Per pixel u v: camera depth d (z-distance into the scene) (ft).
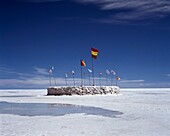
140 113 66.23
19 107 89.71
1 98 152.25
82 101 113.19
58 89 173.06
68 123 52.08
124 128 45.19
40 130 43.96
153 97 142.31
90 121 54.65
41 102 112.27
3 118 61.11
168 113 65.41
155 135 38.91
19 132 42.22
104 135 39.19
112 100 116.78
